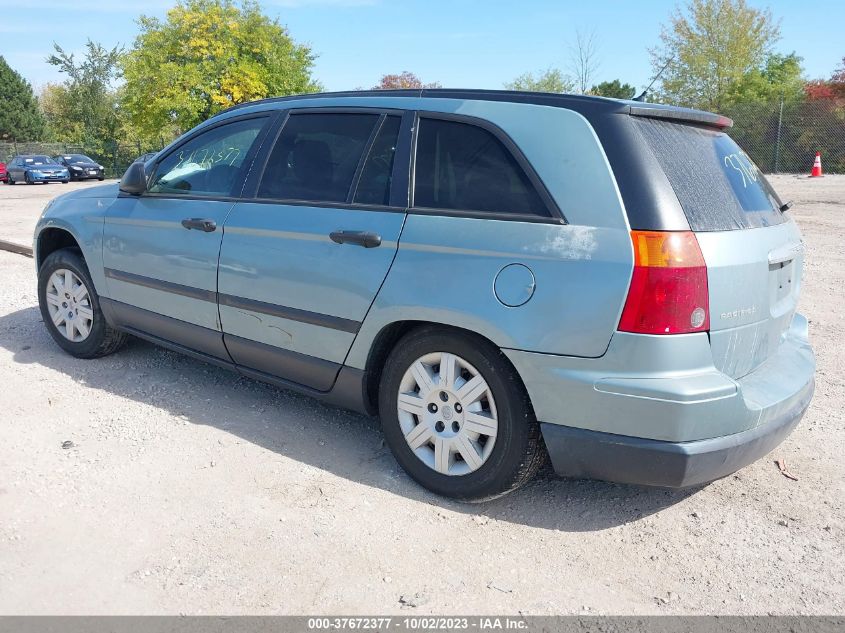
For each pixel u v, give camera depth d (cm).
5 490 334
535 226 304
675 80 3353
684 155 312
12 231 1184
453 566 291
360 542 304
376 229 345
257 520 317
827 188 1848
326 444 393
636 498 347
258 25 2706
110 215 473
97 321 496
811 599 276
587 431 297
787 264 346
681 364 283
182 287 431
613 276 284
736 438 293
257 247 389
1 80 5866
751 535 318
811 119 2364
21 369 492
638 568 294
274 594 270
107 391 457
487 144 327
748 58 3297
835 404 459
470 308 311
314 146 389
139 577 277
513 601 271
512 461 315
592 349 289
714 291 288
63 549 292
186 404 440
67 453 372
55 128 5300
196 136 453
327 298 360
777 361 339
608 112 305
